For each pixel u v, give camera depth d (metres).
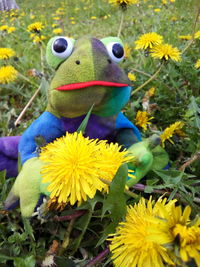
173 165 0.23
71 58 0.18
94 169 0.14
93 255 0.19
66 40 0.19
